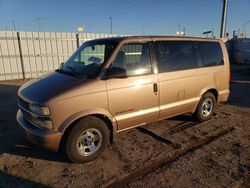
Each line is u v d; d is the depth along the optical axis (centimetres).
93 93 354
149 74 417
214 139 459
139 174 338
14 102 771
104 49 403
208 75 525
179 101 476
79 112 345
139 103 408
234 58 2395
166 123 543
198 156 389
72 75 389
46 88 358
